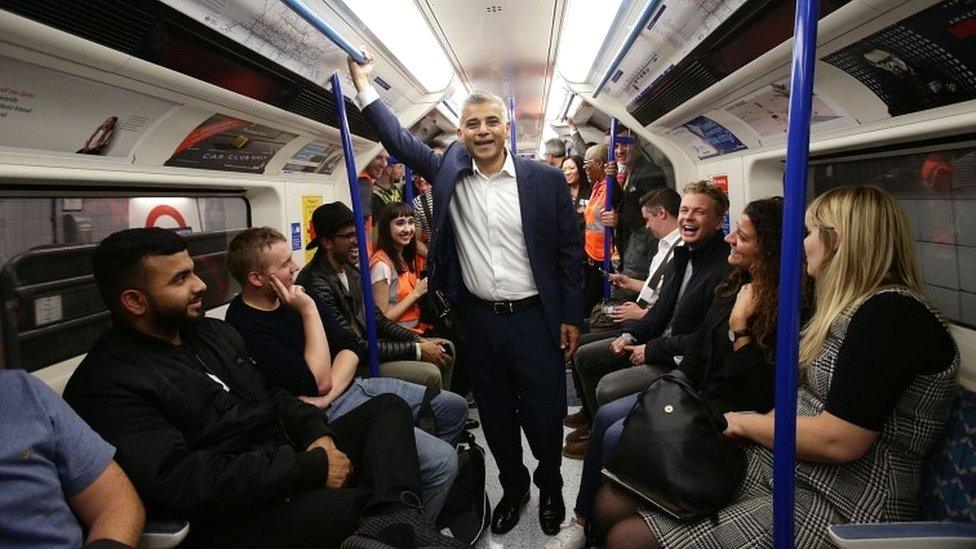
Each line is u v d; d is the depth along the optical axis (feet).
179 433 4.64
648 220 10.23
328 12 7.20
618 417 6.76
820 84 6.23
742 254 6.28
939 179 5.90
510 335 7.01
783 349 3.50
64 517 3.81
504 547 7.05
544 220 6.81
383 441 5.69
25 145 5.00
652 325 8.77
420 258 13.37
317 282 8.37
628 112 13.17
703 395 6.25
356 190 7.85
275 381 6.53
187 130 6.77
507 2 10.27
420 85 13.43
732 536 4.46
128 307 4.75
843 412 4.16
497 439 7.46
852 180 7.45
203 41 5.67
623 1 8.36
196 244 8.14
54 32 4.26
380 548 4.33
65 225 6.01
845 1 4.75
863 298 4.48
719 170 11.11
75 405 4.51
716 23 6.68
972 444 4.14
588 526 6.59
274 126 8.44
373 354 7.96
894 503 4.27
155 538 4.22
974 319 5.51
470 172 6.96
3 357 4.67
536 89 20.22
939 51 4.59
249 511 4.74
